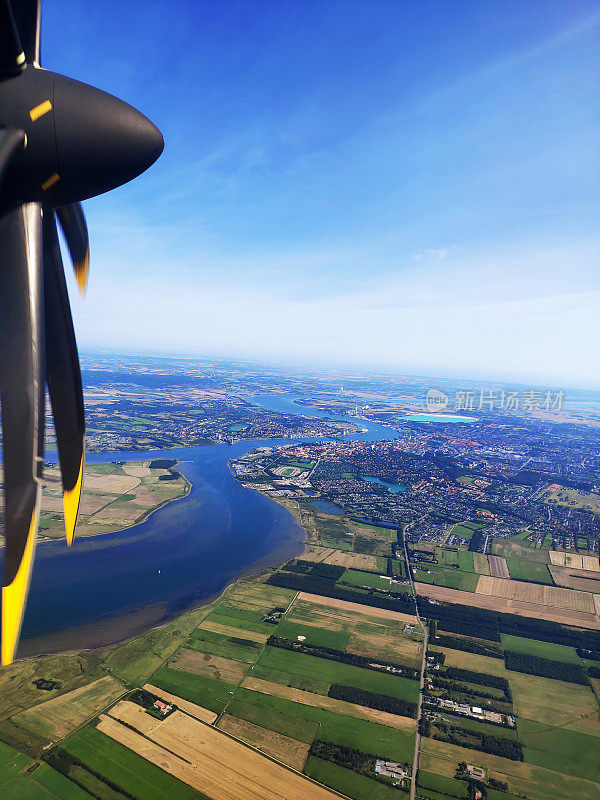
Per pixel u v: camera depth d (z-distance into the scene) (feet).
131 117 18.30
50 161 17.52
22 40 18.06
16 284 16.26
